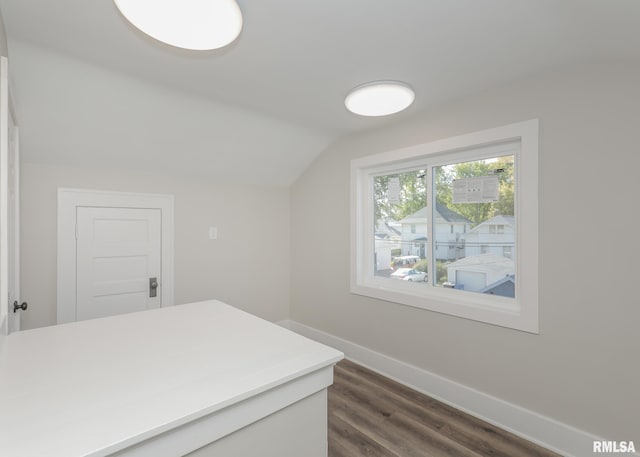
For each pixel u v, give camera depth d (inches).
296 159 133.2
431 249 100.3
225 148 114.3
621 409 63.9
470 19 54.0
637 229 62.4
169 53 67.1
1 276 55.7
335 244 128.4
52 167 97.6
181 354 45.1
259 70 73.2
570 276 69.9
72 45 64.8
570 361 70.0
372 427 80.7
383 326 109.8
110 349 46.8
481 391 84.4
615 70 64.3
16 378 37.4
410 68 71.4
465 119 86.9
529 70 71.8
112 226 108.0
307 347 48.3
